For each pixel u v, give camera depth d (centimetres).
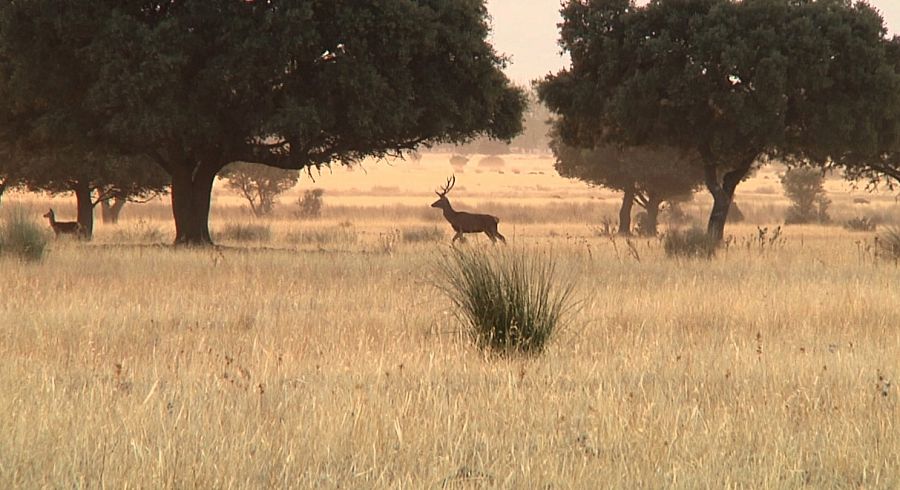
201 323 3762
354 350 3178
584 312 4047
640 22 9762
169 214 18500
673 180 14612
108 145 7988
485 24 8294
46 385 2438
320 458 1911
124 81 7056
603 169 14775
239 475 1791
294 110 7362
